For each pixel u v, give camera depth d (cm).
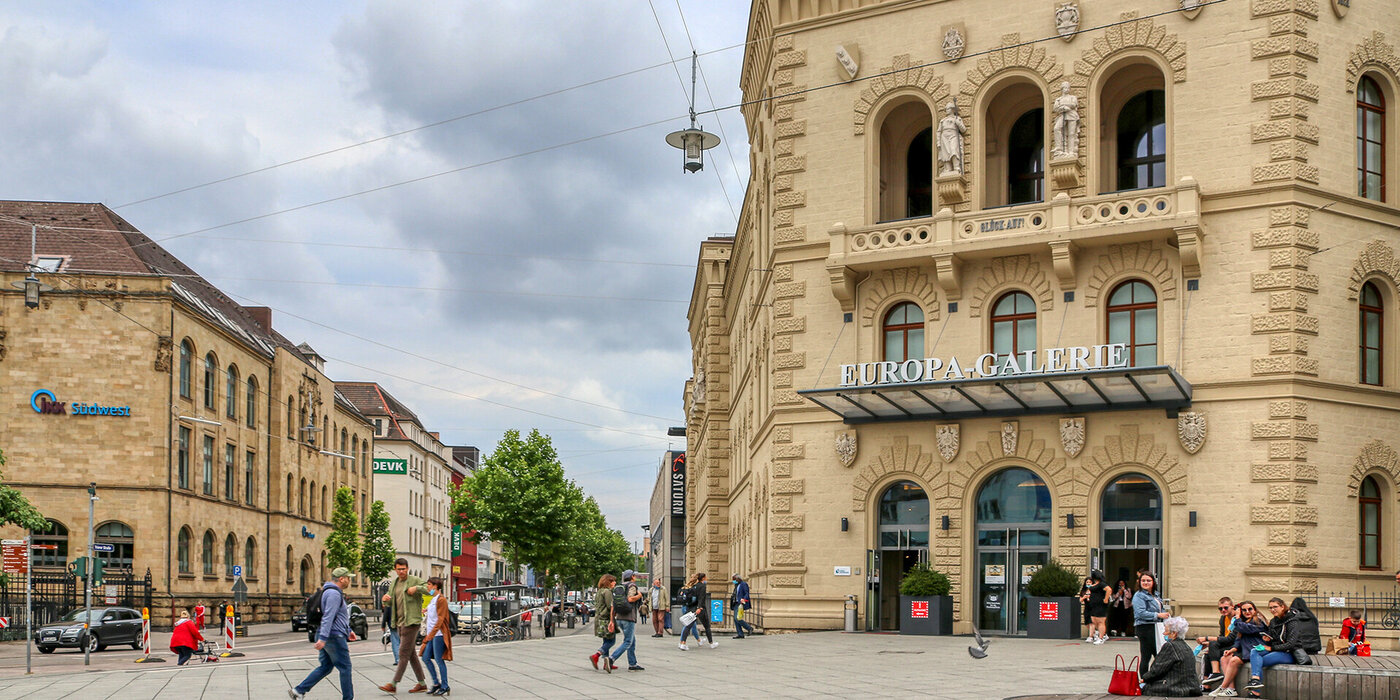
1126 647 2733
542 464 7700
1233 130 3069
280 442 7400
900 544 3412
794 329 3556
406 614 2009
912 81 3456
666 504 9581
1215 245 3067
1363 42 3130
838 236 3425
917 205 3606
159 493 5628
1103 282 3184
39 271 4878
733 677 2180
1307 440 2959
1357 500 3012
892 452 3409
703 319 6938
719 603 4206
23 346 5612
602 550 15662
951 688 1919
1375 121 3203
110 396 5638
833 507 3469
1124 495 3148
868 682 2036
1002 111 3494
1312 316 3000
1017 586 3244
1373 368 3130
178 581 5806
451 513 7844
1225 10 3100
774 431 3572
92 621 4184
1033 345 3284
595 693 1952
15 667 3316
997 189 3472
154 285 5716
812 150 3581
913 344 3441
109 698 2002
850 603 3388
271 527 7306
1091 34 3250
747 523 4794
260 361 7156
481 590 4597
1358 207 3081
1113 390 3014
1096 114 3231
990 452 3284
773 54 3697
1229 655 1833
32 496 5516
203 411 6200
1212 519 2998
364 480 9919
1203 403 3039
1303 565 2912
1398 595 2992
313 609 4244
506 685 2131
